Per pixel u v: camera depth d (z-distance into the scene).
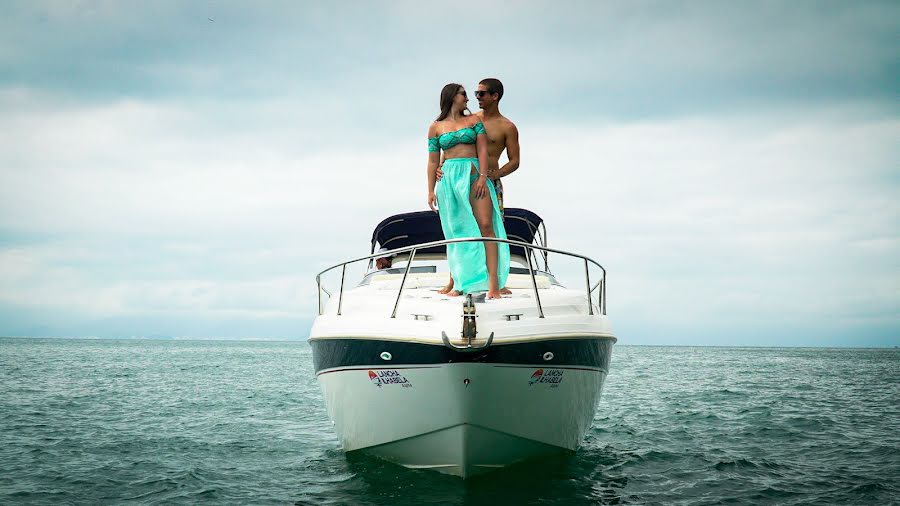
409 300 6.00
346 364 6.20
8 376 21.36
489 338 5.22
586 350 6.12
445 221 6.19
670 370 29.67
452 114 6.20
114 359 39.22
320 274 7.42
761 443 8.84
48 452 8.12
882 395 15.81
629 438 9.23
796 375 25.61
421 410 5.70
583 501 5.79
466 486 5.96
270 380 21.72
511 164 6.47
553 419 6.08
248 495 6.14
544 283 7.05
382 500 5.70
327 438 9.44
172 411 12.45
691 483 6.55
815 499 6.01
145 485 6.56
